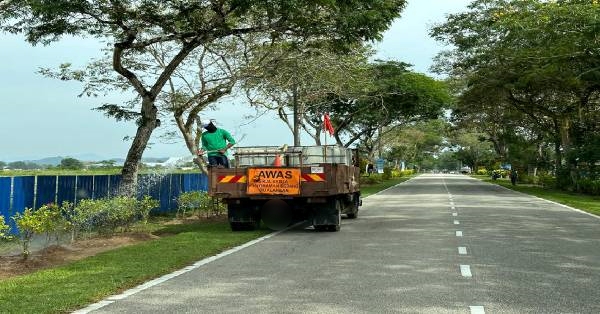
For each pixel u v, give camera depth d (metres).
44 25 16.23
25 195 16.12
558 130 48.03
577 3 27.34
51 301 7.35
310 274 9.45
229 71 22.45
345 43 18.70
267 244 13.42
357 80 31.88
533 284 8.59
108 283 8.57
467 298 7.64
